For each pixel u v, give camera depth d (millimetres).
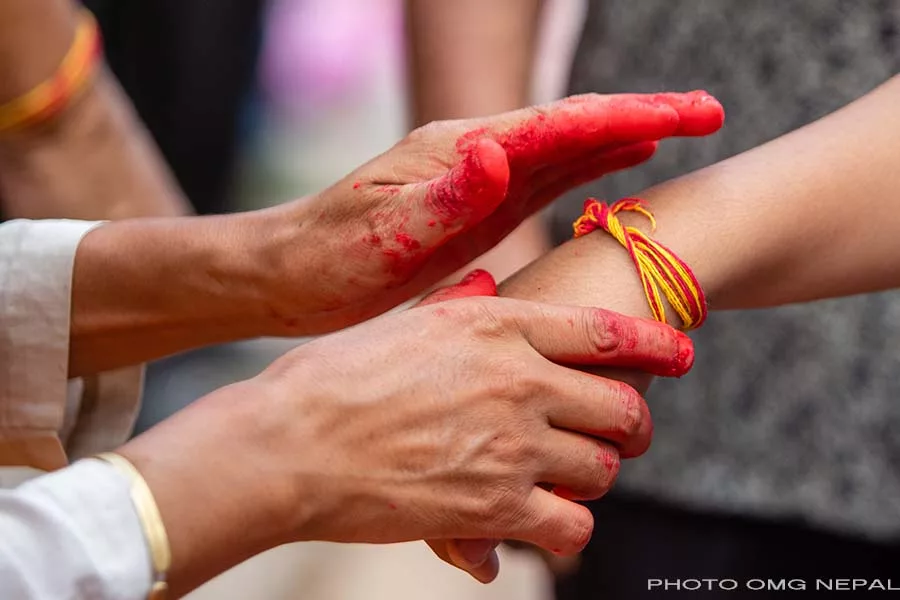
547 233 1518
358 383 936
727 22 1328
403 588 2967
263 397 918
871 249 1114
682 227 1108
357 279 1086
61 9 1531
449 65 1532
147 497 855
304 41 4184
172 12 2430
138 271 1193
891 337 1273
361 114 4395
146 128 2502
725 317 1345
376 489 931
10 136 1543
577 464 989
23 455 1273
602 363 1015
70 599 832
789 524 1341
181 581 874
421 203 1018
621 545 1454
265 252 1118
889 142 1116
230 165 2748
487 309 989
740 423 1343
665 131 1051
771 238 1099
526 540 991
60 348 1232
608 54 1435
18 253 1238
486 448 947
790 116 1305
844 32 1270
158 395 3092
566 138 1051
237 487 882
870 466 1286
